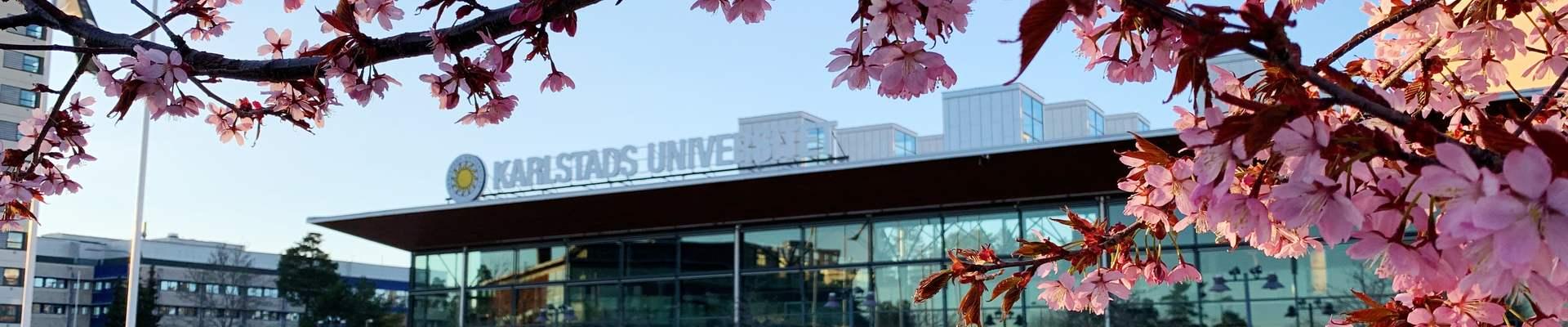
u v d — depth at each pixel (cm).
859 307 2833
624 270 3225
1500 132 145
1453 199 134
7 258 7200
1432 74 342
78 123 465
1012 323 2628
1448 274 160
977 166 2569
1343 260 2377
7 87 5762
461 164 3362
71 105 467
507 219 3300
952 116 3303
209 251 10400
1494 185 130
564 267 3344
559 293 3328
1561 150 129
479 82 329
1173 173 255
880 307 2806
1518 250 126
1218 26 166
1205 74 163
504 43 291
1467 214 131
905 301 2778
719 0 271
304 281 7394
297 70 330
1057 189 2625
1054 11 162
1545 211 126
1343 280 2364
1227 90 235
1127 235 366
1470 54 316
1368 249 165
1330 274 2381
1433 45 327
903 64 228
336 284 7094
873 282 2834
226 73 338
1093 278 365
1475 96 351
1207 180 165
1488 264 140
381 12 320
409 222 3431
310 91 396
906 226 2845
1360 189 173
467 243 3550
